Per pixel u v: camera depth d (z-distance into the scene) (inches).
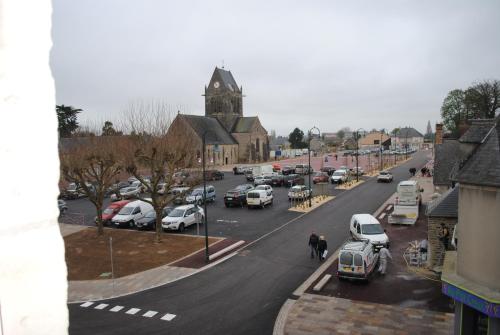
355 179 2354.8
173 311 635.5
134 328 579.2
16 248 64.1
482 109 2923.2
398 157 4168.3
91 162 1159.0
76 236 1147.9
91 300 683.4
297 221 1290.6
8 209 63.4
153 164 1075.3
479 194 448.8
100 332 567.5
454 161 1203.9
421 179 2277.3
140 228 1214.3
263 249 979.3
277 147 5959.6
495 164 445.4
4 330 62.5
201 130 3545.8
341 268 732.0
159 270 835.4
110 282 770.8
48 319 69.0
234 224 1264.8
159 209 1063.6
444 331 541.3
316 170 2987.2
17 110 65.0
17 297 64.4
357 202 1596.9
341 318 589.3
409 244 978.7
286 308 631.8
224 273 810.2
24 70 65.9
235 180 2516.0
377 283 725.9
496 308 407.5
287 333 549.3
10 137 63.9
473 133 602.2
